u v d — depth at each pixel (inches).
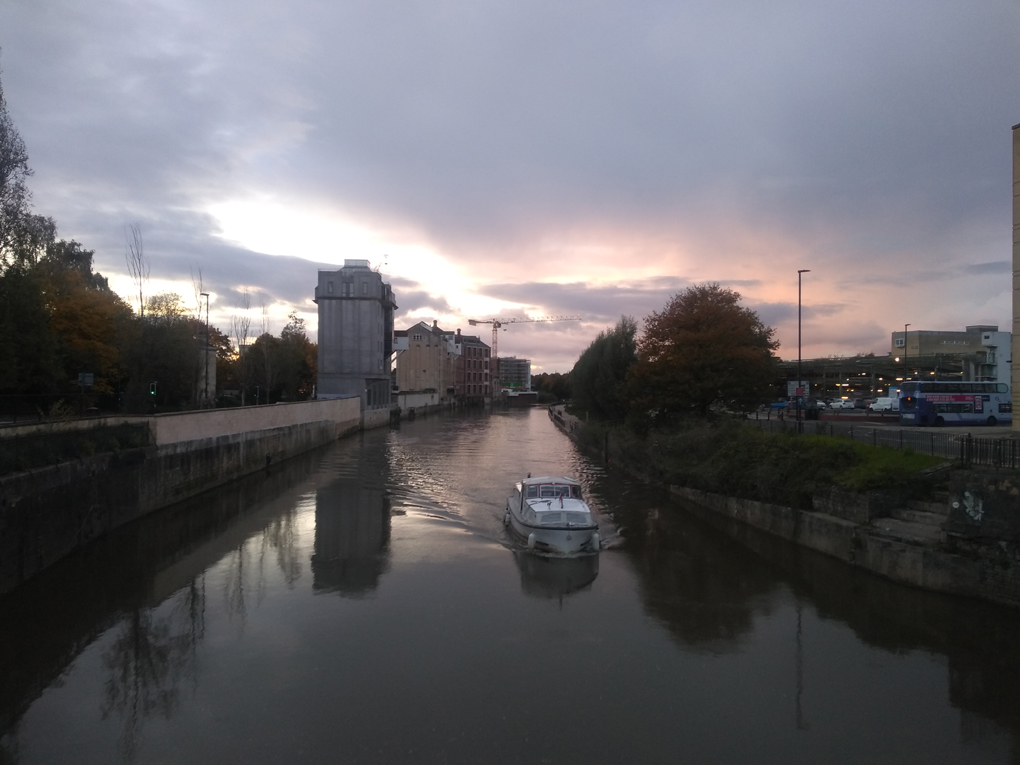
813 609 527.5
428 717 360.5
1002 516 486.6
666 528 822.5
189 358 1439.5
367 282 2453.2
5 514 533.0
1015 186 765.3
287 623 494.0
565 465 1429.6
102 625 493.4
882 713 369.4
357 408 2281.0
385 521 845.2
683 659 436.8
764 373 1207.6
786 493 732.0
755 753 331.3
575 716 363.3
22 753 332.2
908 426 1406.3
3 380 885.2
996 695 388.5
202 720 359.3
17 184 877.8
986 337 2290.8
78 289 1330.0
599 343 2091.5
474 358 6023.6
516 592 568.7
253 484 1141.7
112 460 752.3
